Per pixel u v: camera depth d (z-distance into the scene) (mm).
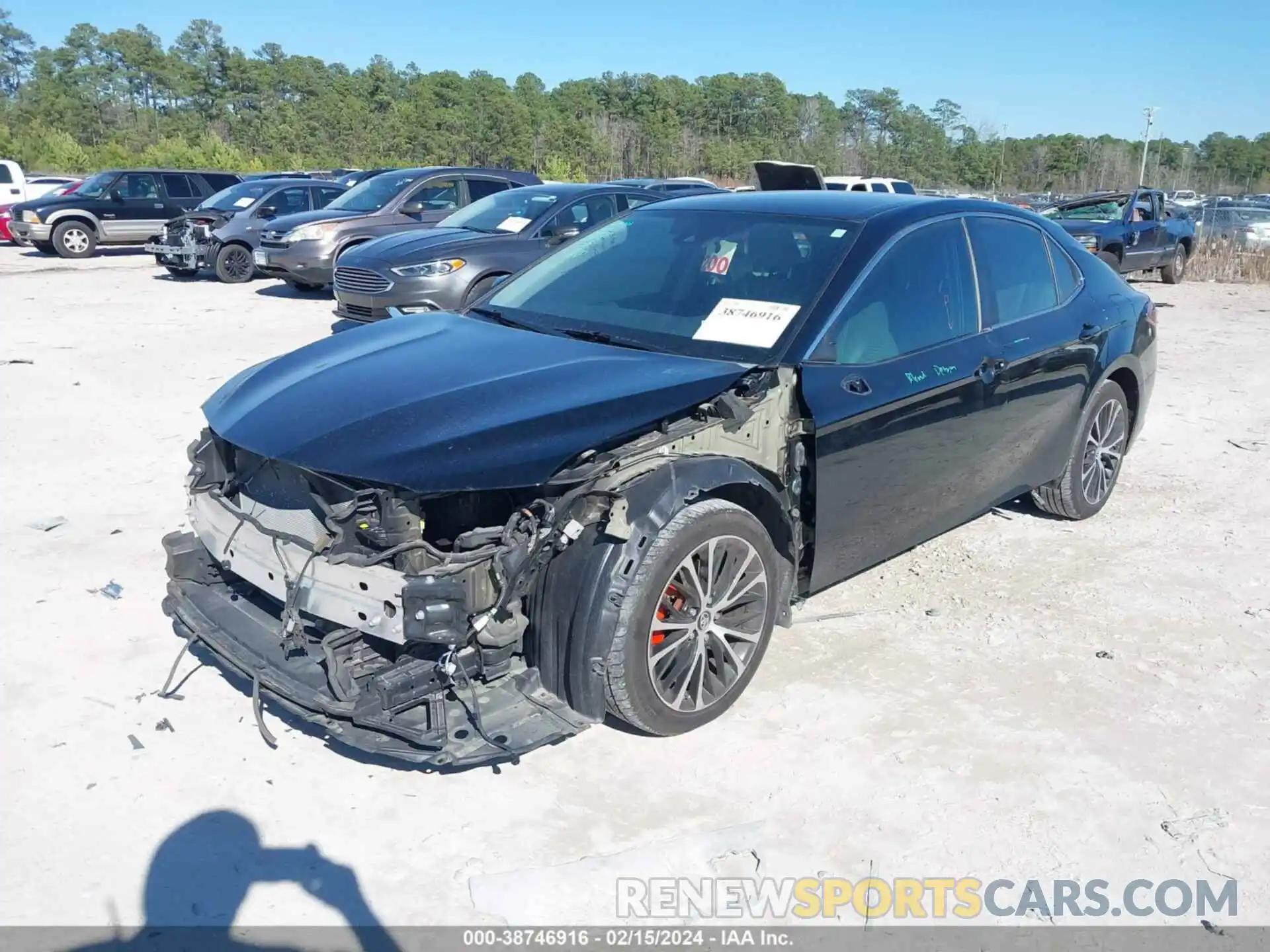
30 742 3473
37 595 4570
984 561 5250
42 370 9141
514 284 4816
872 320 4070
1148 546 5480
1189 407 8688
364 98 101312
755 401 3592
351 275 10328
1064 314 5141
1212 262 20469
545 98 104250
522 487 3031
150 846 2996
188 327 11766
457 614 2955
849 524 4027
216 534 3592
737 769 3416
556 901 2826
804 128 108375
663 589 3324
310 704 3070
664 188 21719
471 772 3377
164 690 3764
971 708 3826
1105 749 3592
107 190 21359
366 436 3166
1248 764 3527
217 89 104500
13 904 2750
